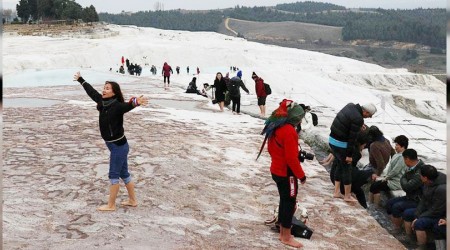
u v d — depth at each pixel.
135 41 96.00
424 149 12.70
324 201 8.71
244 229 6.95
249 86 47.62
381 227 7.73
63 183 8.24
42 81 39.84
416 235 7.28
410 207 7.85
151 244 5.93
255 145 13.14
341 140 8.48
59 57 66.44
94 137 12.77
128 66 54.97
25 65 59.22
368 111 8.21
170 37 121.25
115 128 6.49
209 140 13.23
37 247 5.45
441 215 6.91
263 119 19.05
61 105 20.66
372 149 9.38
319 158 12.76
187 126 15.52
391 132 15.91
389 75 92.94
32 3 133.25
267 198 8.69
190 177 9.22
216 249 6.07
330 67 98.75
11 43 79.19
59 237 5.86
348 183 8.63
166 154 10.84
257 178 9.87
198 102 23.27
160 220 6.80
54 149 11.02
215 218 7.25
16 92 27.56
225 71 70.62
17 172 8.88
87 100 22.97
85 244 5.70
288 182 6.26
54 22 126.62
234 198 8.43
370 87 86.38
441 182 6.91
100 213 6.80
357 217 8.03
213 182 9.20
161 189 8.26
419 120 19.64
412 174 7.89
